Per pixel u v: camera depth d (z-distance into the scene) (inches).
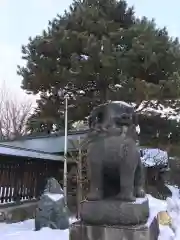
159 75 547.2
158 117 558.3
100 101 538.6
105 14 606.2
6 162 403.2
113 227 124.3
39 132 649.0
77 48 562.6
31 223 365.4
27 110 1087.0
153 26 563.8
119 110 137.7
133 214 126.8
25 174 446.9
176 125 562.3
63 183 455.2
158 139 574.9
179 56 534.9
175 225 260.1
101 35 569.0
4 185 396.2
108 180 140.6
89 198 134.5
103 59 499.5
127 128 137.2
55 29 603.2
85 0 637.3
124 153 132.6
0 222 368.8
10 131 1052.5
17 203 413.7
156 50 530.9
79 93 582.9
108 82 542.3
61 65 570.6
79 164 384.5
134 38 527.2
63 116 572.7
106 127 137.1
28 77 582.9
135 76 539.8
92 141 139.6
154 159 605.0
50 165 519.8
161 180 636.7
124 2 624.7
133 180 136.5
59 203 318.0
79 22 587.2
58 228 307.7
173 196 597.0
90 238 126.4
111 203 129.0
